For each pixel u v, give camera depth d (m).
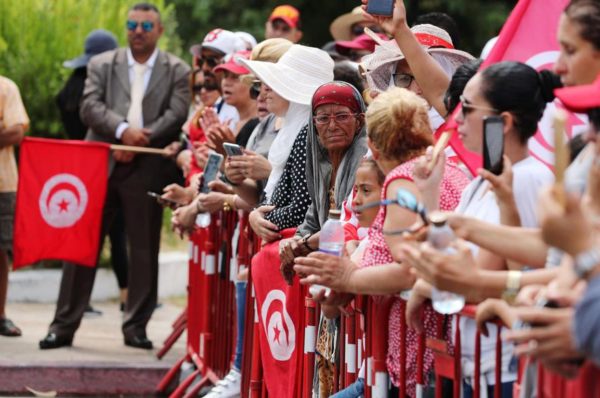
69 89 14.93
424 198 5.75
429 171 5.74
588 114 4.73
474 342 5.47
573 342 4.04
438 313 5.65
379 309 6.22
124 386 12.16
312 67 8.96
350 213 7.34
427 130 6.21
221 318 10.80
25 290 16.47
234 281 10.34
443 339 5.65
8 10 17.45
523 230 4.83
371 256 6.22
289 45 9.71
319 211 7.85
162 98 13.74
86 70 14.97
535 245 4.78
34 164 13.10
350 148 7.59
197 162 12.27
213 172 10.48
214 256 11.07
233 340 10.43
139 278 13.38
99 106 13.66
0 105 13.53
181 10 32.38
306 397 7.76
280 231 8.45
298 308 7.92
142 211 13.44
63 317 13.16
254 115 10.95
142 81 13.77
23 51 17.41
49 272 16.81
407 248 4.93
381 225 6.20
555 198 4.02
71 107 14.91
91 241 13.16
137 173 13.45
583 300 3.90
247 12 31.25
